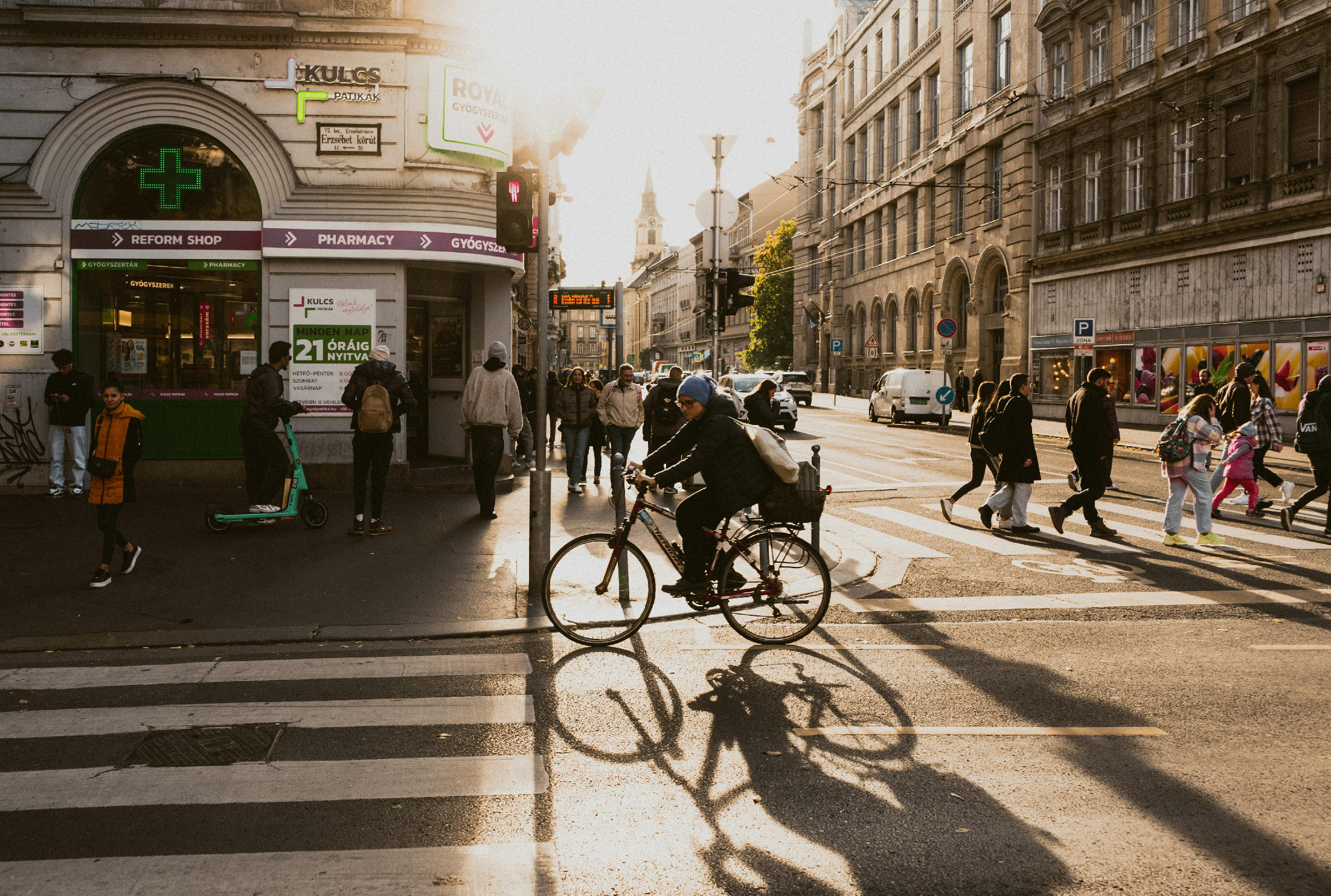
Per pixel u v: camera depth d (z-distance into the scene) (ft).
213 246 44.60
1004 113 118.62
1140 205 95.91
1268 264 78.89
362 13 44.45
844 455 69.15
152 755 14.97
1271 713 16.75
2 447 43.42
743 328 295.28
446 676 19.30
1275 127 78.28
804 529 37.78
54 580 27.04
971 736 15.79
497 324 51.52
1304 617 23.98
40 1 43.11
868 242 176.55
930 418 103.50
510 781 14.01
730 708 17.35
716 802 13.29
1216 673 19.20
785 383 147.13
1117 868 11.33
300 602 25.09
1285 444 76.48
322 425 44.83
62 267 43.88
